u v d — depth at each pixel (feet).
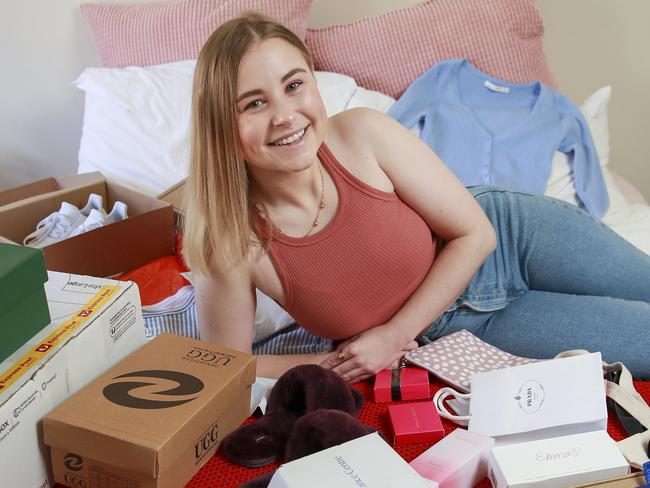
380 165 4.49
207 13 7.07
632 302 4.69
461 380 4.05
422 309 4.50
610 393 3.64
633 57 8.21
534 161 6.44
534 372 3.60
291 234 4.33
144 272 5.80
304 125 3.89
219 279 4.30
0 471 2.87
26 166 8.24
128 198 6.32
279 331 5.34
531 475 3.01
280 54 3.82
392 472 2.90
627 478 2.99
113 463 2.99
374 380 4.37
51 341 3.19
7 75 7.77
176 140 6.67
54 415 3.07
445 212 4.57
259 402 3.92
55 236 5.92
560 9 8.10
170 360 3.50
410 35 7.07
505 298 5.04
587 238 5.09
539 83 6.88
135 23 7.23
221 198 4.01
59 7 7.57
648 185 8.91
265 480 3.17
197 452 3.25
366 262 4.36
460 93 6.95
